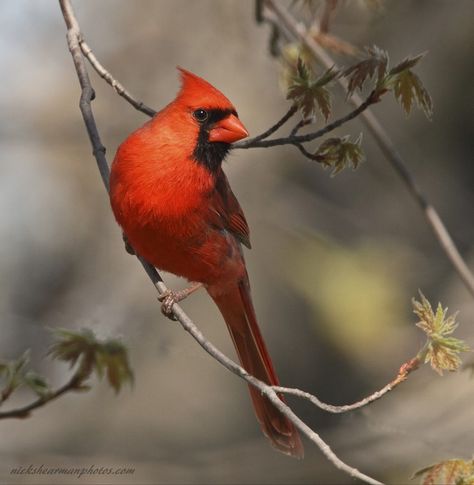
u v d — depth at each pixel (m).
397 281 10.94
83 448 10.75
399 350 10.44
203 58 12.23
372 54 6.09
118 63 12.43
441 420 9.35
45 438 10.75
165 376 11.64
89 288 11.97
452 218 11.94
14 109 12.02
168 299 6.58
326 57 8.07
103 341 6.61
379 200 12.16
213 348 5.75
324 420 11.11
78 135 12.27
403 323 10.57
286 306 11.59
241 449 9.33
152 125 6.40
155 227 6.38
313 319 10.79
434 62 11.83
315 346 11.40
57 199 12.60
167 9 12.31
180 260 6.68
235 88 12.27
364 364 10.81
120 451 10.81
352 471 4.95
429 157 12.23
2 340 9.74
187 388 11.62
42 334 9.84
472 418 9.34
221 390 11.73
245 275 7.13
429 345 5.25
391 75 6.01
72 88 12.39
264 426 6.88
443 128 12.20
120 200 6.34
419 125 12.24
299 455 6.75
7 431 10.75
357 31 10.31
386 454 9.06
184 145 6.34
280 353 11.45
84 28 12.55
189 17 12.27
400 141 12.27
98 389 11.44
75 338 6.58
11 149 12.06
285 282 11.22
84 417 11.15
